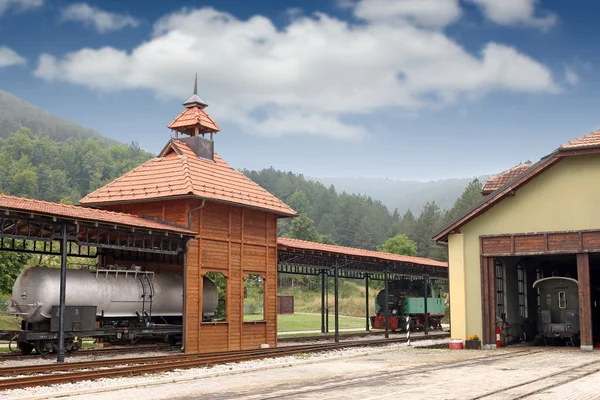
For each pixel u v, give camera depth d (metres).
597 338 32.88
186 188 24.59
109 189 26.75
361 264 36.19
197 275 25.11
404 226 166.50
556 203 26.44
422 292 48.34
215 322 25.73
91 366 18.41
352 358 22.83
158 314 25.94
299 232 118.12
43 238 19.23
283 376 17.33
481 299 27.53
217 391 14.38
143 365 18.41
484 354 24.11
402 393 13.66
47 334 21.64
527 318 32.69
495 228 27.55
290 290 88.00
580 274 25.62
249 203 27.34
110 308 24.05
